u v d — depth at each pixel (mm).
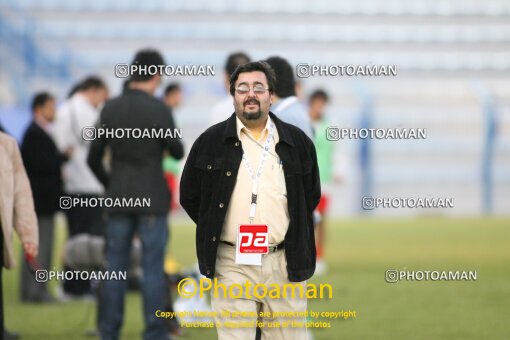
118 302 19109
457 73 81625
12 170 16578
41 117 25734
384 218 63750
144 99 19016
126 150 18938
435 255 39406
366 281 30984
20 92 67312
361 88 62812
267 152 13578
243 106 13422
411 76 81625
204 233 13648
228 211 13539
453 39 82938
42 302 26109
